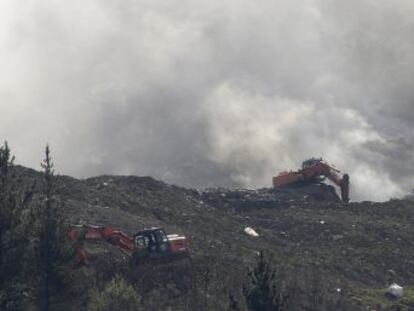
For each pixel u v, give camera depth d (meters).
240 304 129.00
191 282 145.62
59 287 90.81
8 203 84.44
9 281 83.69
